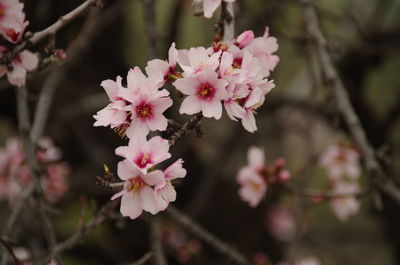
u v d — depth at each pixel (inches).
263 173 189.2
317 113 270.5
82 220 150.0
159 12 322.0
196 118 103.7
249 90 106.0
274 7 239.5
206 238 175.9
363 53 268.7
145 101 103.4
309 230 313.6
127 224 275.6
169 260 274.7
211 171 272.1
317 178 330.0
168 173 103.3
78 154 277.9
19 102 182.1
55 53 126.6
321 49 195.2
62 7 235.1
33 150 177.2
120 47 275.3
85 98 257.3
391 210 284.0
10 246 154.0
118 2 259.6
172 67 107.9
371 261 354.6
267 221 310.7
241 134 280.4
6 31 123.6
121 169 99.4
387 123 285.3
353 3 290.0
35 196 174.6
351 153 228.4
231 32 117.7
